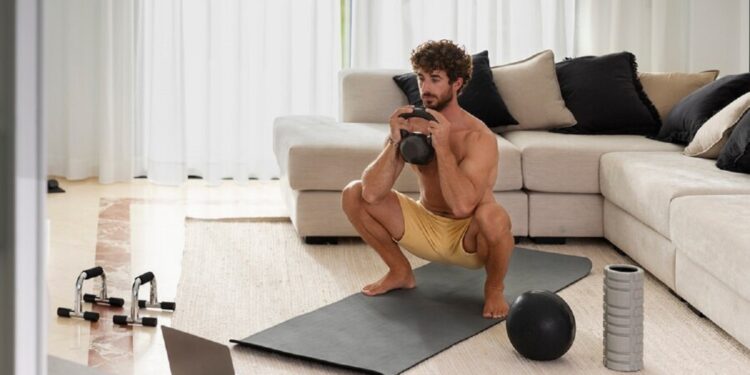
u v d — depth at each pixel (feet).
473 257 11.21
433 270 12.98
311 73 20.38
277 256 13.87
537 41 20.57
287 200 15.98
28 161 1.58
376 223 11.63
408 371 9.14
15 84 1.54
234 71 20.17
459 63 10.85
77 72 19.80
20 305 1.60
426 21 20.42
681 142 15.65
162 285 12.28
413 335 10.16
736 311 9.65
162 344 9.95
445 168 10.55
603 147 15.06
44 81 1.66
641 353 9.20
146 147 20.68
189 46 20.33
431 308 11.18
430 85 10.87
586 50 20.97
